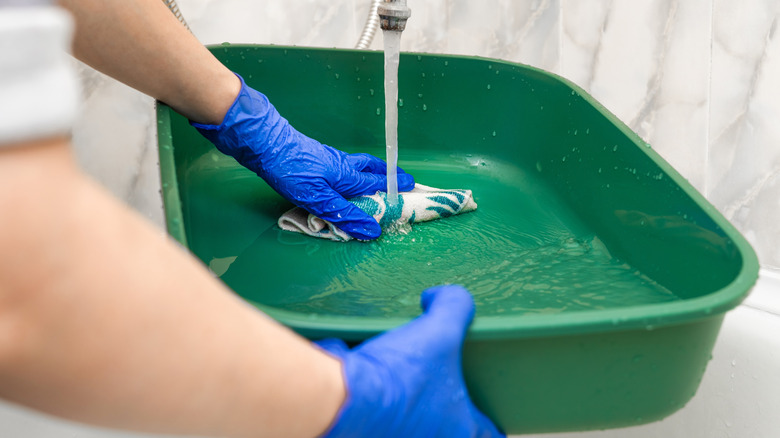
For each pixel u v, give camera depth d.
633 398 0.52
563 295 0.73
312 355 0.37
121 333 0.26
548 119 1.04
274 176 0.88
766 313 1.06
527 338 0.47
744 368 1.01
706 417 1.02
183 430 0.32
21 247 0.23
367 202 0.94
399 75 1.12
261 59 1.09
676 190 0.72
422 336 0.45
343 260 0.88
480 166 1.16
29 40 0.21
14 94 0.21
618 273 0.79
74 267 0.24
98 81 1.18
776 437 0.95
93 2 0.69
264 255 0.88
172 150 0.73
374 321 0.47
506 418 0.53
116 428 0.31
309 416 0.35
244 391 0.31
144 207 1.32
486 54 1.34
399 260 0.88
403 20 0.84
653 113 1.22
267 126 0.87
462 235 0.95
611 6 1.17
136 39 0.74
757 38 1.07
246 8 1.26
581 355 0.49
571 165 0.99
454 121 1.16
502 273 0.81
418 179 1.14
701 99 1.15
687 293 0.69
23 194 0.23
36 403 0.28
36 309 0.24
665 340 0.49
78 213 0.25
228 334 0.30
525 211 1.04
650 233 0.77
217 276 0.83
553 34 1.25
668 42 1.14
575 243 0.91
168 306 0.28
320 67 1.11
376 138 1.19
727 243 0.61
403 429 0.43
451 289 0.51
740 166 1.18
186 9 1.22
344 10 1.32
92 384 0.27
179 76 0.79
